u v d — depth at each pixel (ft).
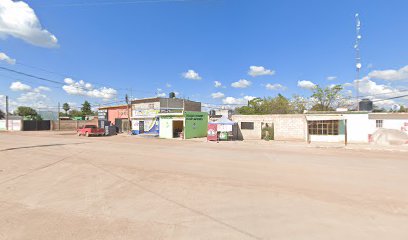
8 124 164.86
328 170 32.76
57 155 46.21
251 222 15.64
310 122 82.64
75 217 16.47
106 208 18.20
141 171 31.65
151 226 14.99
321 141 80.84
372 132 77.77
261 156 46.26
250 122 90.99
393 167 35.14
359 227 14.97
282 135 86.02
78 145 66.23
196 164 37.04
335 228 14.80
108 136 110.11
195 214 17.01
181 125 112.06
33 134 122.21
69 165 35.76
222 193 22.06
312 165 36.55
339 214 17.11
